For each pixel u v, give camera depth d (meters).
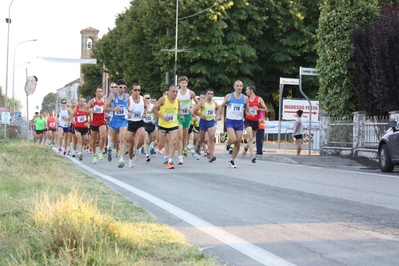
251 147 24.41
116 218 9.73
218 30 63.81
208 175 18.56
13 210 9.77
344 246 8.56
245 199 13.17
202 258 7.52
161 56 65.56
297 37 67.38
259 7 66.69
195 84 65.00
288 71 68.00
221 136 60.16
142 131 21.98
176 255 7.52
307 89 70.62
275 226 10.02
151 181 16.73
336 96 34.34
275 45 68.06
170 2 65.56
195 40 64.62
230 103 21.20
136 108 21.81
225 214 11.14
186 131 24.36
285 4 66.69
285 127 59.72
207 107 25.17
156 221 9.84
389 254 8.09
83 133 26.83
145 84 71.88
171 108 20.91
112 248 7.43
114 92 21.48
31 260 6.69
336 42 33.78
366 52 31.83
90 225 7.88
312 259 7.79
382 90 30.12
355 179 18.19
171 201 12.73
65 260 6.71
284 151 40.53
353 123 30.42
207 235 9.25
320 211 11.64
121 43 79.81
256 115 24.27
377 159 27.67
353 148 30.23
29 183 13.53
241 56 65.19
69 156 29.52
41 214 8.60
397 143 21.06
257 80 69.81
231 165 21.56
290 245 8.61
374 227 10.02
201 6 64.25
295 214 11.25
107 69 101.31
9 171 16.25
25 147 29.58
